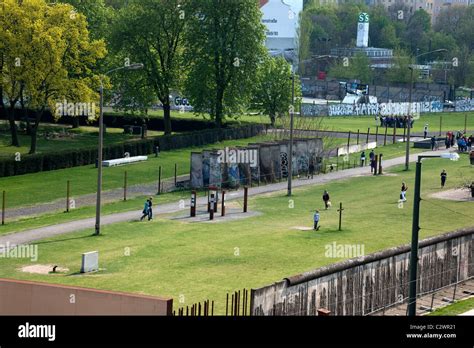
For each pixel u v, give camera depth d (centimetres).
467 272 10356
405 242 11794
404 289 9262
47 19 19825
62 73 19312
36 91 19275
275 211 14600
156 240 12038
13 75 19300
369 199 15712
